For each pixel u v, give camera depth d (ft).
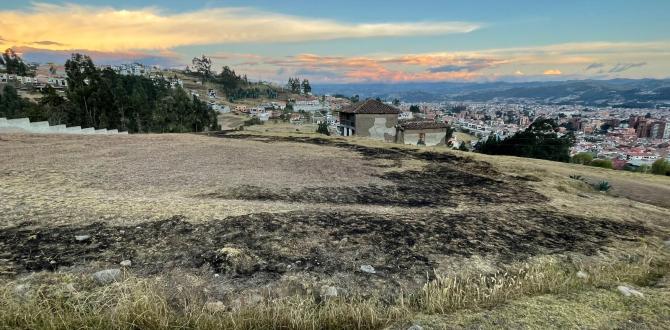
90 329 10.11
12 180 27.35
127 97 191.21
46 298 11.09
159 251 15.14
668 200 49.26
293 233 18.39
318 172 42.11
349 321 11.60
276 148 62.39
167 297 12.00
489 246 19.21
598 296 13.01
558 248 19.99
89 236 16.16
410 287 14.10
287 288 13.25
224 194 27.58
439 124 141.90
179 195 26.23
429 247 18.24
